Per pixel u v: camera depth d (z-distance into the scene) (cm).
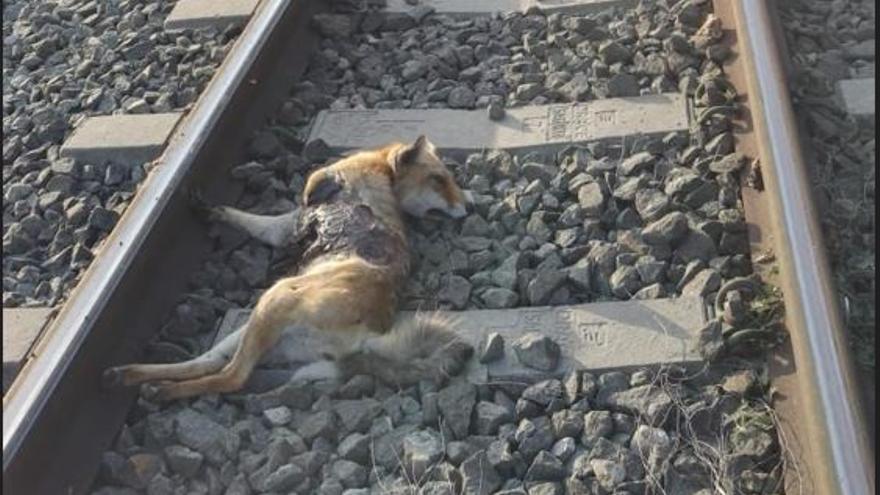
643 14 536
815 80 495
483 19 550
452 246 448
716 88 488
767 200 439
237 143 481
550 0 553
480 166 477
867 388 394
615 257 433
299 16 538
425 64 521
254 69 496
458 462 383
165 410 399
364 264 415
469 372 404
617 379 398
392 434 390
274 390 402
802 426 381
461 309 427
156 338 419
